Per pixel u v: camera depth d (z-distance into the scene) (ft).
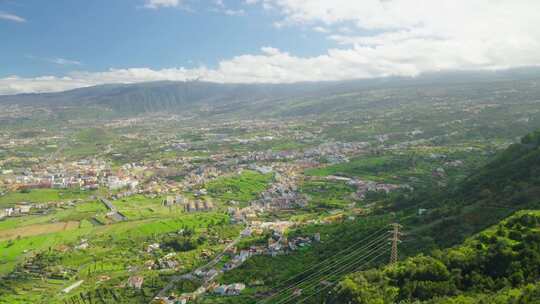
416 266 481.87
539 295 353.10
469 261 453.58
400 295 444.55
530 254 424.05
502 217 616.80
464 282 433.89
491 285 413.59
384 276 492.13
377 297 449.06
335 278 648.79
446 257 472.85
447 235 636.48
